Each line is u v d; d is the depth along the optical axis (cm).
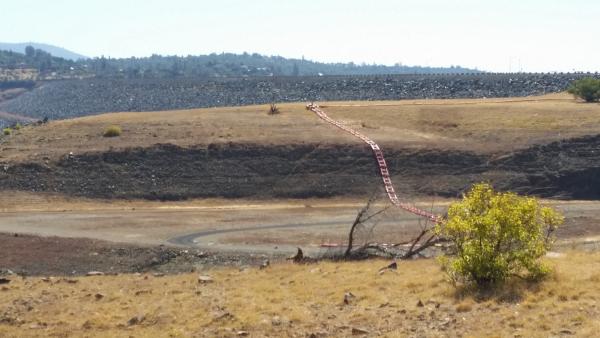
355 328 1877
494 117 9600
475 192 2294
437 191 7388
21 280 3016
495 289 2102
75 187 7444
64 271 4119
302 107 11475
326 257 3472
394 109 10750
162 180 7706
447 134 9062
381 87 19975
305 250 4653
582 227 5397
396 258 3294
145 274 3397
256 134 9006
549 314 1830
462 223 2170
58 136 9094
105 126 9562
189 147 8344
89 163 7912
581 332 1662
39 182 7462
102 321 2125
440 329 1817
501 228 2153
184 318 2116
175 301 2350
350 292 2281
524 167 7750
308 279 2606
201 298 2367
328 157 8131
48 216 6322
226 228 5662
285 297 2308
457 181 7569
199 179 7744
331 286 2430
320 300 2234
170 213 6531
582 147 8006
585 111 9606
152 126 9550
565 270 2305
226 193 7500
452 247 2648
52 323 2147
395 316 1973
